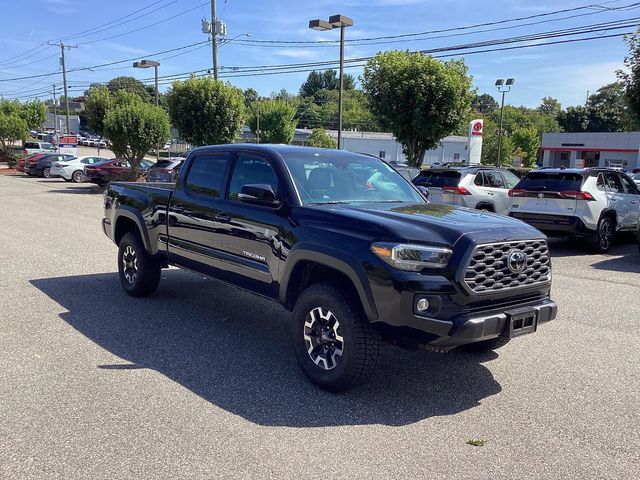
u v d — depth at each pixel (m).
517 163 52.66
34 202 19.52
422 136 19.98
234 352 5.18
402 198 5.39
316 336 4.43
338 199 4.96
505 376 4.80
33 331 5.60
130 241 6.86
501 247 4.08
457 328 3.81
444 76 19.05
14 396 4.09
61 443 3.45
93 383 4.37
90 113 31.80
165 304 6.76
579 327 6.27
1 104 52.12
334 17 22.06
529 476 3.23
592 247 11.42
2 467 3.17
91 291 7.28
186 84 23.94
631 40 13.72
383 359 5.17
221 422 3.78
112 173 26.12
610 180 11.90
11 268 8.60
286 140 66.19
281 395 4.26
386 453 3.44
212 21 25.36
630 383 4.68
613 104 86.31
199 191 5.82
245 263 5.12
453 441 3.62
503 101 44.12
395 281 3.84
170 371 4.67
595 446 3.60
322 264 4.32
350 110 109.19
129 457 3.30
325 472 3.20
